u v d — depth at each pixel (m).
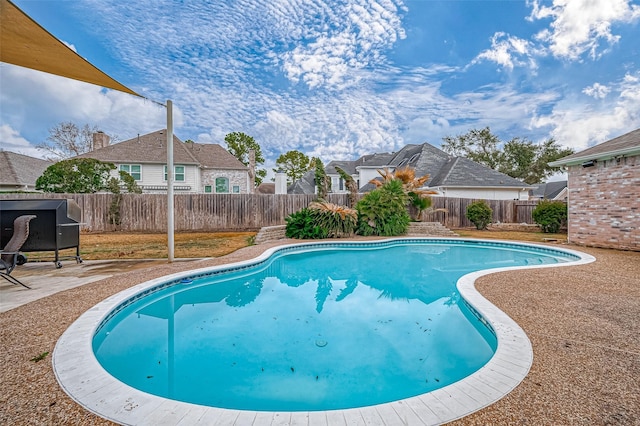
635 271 7.00
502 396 2.47
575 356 3.12
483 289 5.55
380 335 4.45
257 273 8.24
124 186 18.89
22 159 23.69
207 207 16.44
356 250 12.12
